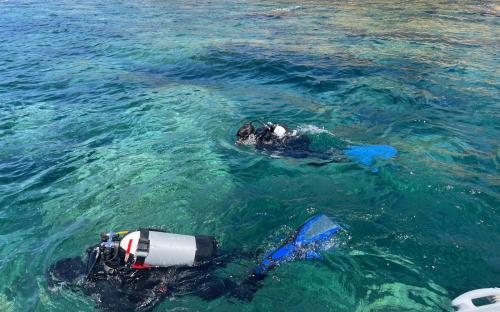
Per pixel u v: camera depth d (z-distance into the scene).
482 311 3.11
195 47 13.84
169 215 4.96
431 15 18.59
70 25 18.72
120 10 23.23
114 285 3.54
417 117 7.70
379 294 3.62
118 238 3.64
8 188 5.68
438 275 3.82
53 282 3.81
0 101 9.21
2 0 27.20
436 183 5.31
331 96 9.04
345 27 16.64
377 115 7.90
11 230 4.80
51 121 8.05
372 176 5.59
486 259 4.00
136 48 14.06
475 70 10.56
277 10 21.64
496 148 6.41
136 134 7.41
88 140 7.21
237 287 3.69
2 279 4.00
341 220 4.64
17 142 7.15
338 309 3.48
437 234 4.38
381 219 4.65
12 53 13.76
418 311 3.42
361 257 4.05
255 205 5.07
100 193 5.50
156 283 3.57
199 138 7.13
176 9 23.19
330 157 6.17
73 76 11.12
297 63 11.52
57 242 4.53
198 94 9.51
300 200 5.13
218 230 4.63
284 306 3.52
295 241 4.14
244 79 10.56
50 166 6.28
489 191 5.13
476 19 17.52
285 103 8.72
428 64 11.19
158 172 5.99
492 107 8.15
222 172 5.90
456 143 6.59
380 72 10.52
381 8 20.91
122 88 10.07
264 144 6.54
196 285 3.64
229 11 21.91
